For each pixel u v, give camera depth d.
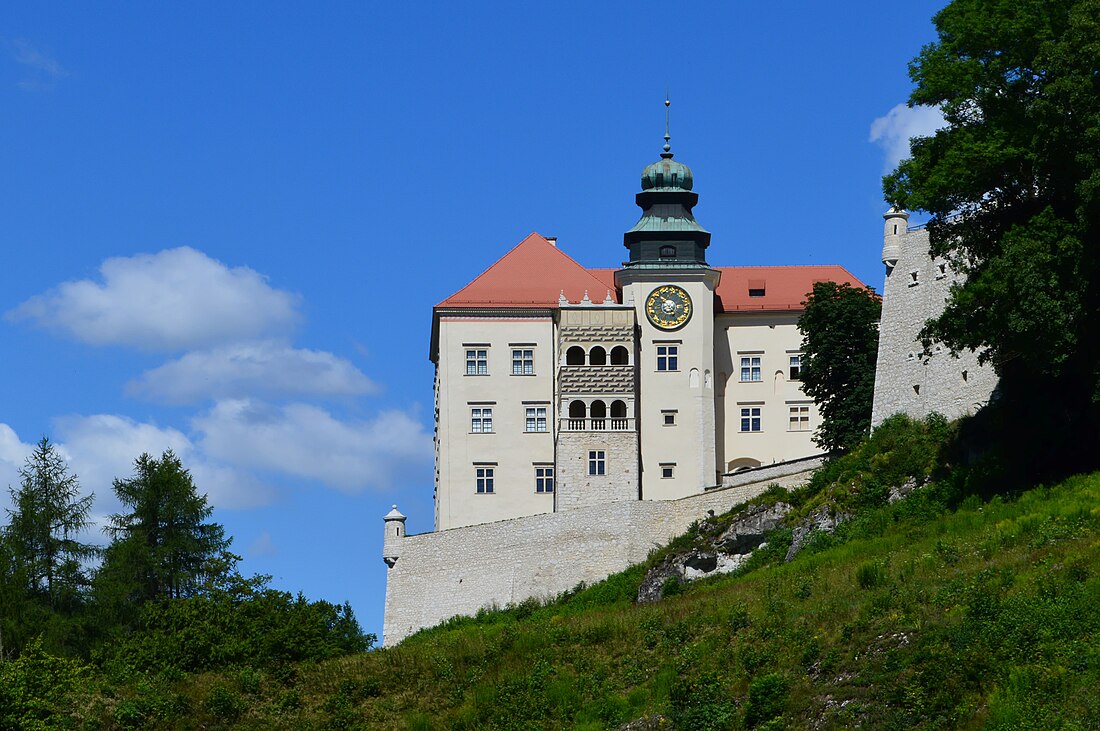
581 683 81.75
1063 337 83.81
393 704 85.00
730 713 73.69
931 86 91.75
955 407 102.94
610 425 121.38
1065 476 90.94
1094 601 70.94
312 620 96.00
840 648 75.25
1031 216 89.44
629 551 111.94
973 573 79.19
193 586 111.31
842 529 98.62
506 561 114.38
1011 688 66.94
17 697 82.38
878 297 116.00
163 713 84.06
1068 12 88.50
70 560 109.75
